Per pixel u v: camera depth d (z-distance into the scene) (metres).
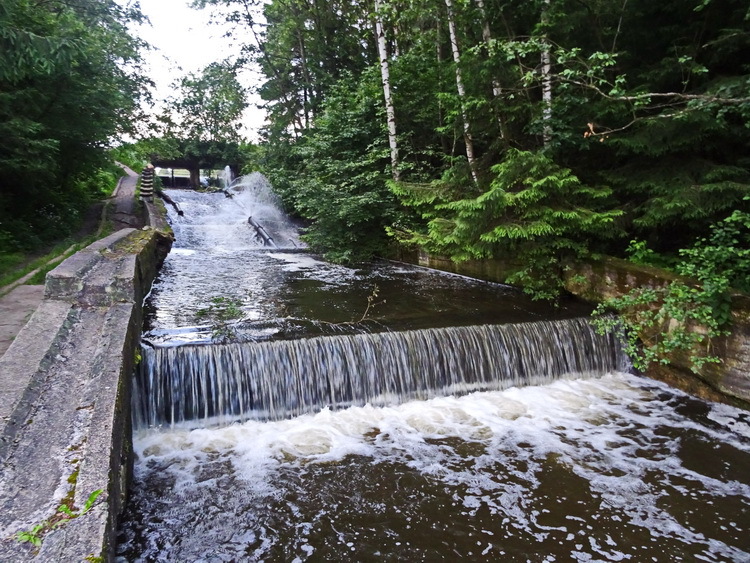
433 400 6.15
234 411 5.38
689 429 5.52
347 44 20.61
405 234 12.20
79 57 10.69
